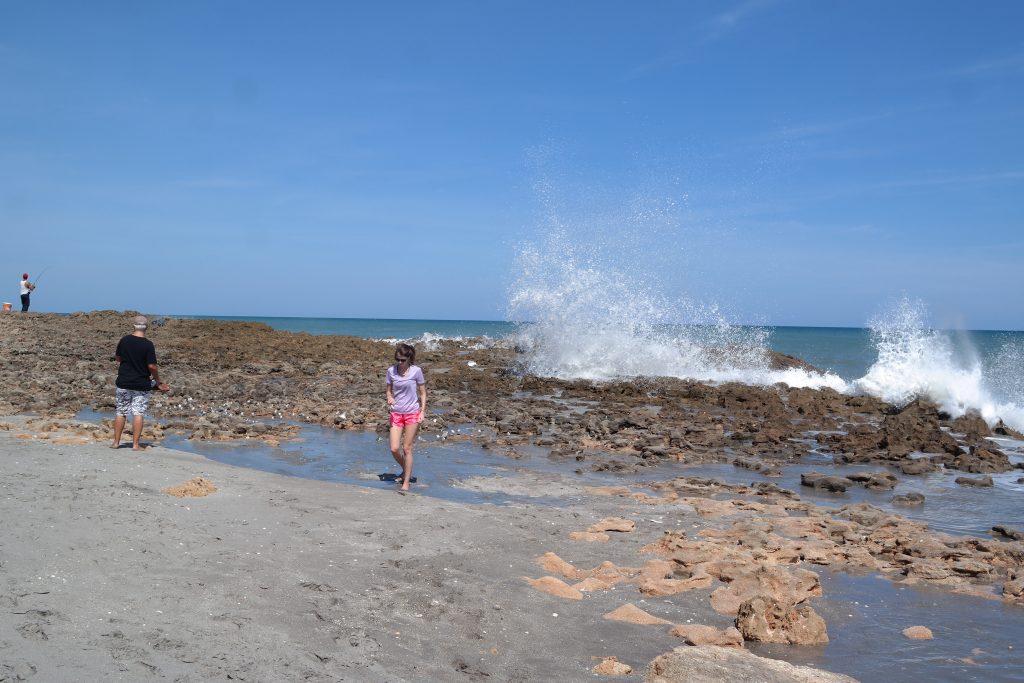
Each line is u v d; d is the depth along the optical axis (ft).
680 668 14.32
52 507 21.62
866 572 23.27
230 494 25.70
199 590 17.26
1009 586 21.13
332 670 14.25
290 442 41.70
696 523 27.86
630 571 21.89
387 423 47.11
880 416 61.36
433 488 32.32
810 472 39.99
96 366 68.95
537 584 20.03
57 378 60.95
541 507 29.25
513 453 41.37
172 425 43.86
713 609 19.42
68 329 96.07
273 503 25.12
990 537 28.45
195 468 29.63
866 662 16.84
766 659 15.10
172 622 15.48
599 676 15.26
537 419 52.85
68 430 37.27
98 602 15.98
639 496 31.91
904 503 33.60
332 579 18.99
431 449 41.73
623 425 51.49
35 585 16.39
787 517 29.35
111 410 48.93
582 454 41.22
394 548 21.86
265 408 52.29
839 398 68.03
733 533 25.94
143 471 27.61
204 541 20.49
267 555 20.08
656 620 18.26
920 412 61.31
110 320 106.42
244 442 41.01
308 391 62.44
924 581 22.43
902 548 25.26
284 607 16.96
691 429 50.80
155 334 98.12
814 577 21.02
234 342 95.20
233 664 13.96
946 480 39.19
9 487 23.44
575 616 18.38
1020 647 17.83
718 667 14.38
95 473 26.35
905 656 17.21
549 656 16.08
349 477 33.65
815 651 17.42
